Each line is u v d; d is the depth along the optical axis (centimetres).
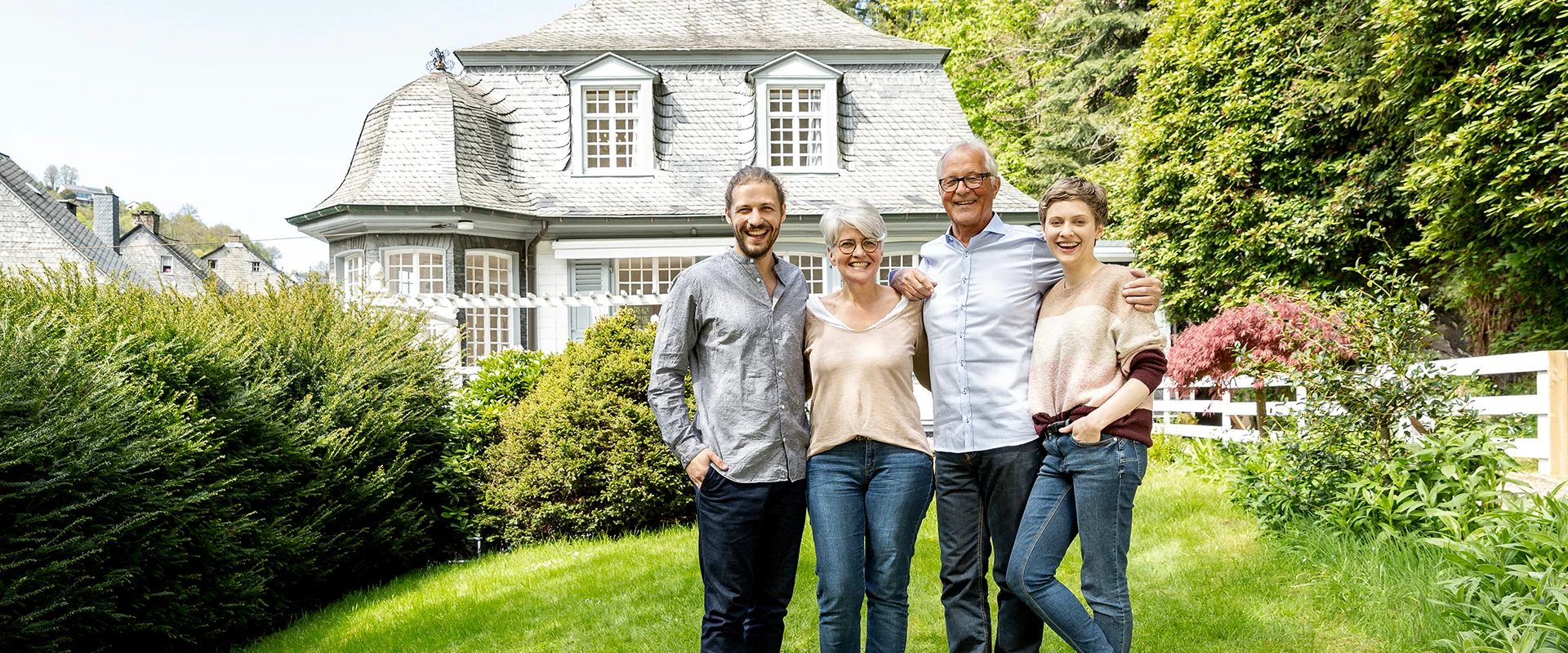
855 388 309
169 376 481
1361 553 439
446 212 1179
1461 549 370
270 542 505
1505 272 962
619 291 1318
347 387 627
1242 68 1285
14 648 357
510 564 634
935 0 2536
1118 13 2106
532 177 1316
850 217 310
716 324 318
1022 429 304
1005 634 319
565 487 682
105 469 393
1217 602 424
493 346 1270
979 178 315
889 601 309
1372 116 1146
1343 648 365
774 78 1369
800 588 492
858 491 312
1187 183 1373
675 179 1329
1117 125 2092
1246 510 564
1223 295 1336
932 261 335
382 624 509
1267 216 1264
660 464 690
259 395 529
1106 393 291
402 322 773
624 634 447
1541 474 545
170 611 441
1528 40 855
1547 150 809
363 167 1293
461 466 713
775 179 323
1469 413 510
